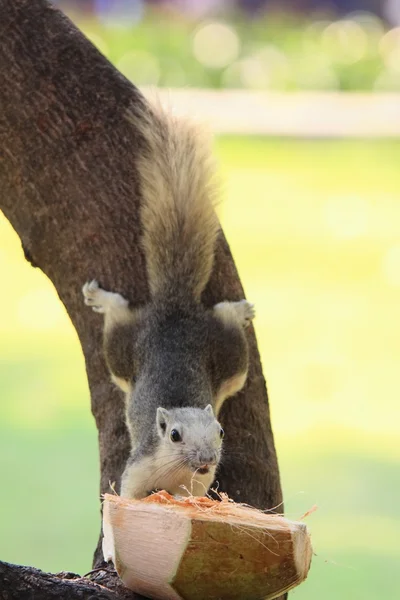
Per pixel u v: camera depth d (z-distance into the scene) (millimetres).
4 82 7496
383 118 36875
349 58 40219
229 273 7641
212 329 7391
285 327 21156
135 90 7664
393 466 15328
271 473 7043
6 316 21984
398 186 30641
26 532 13625
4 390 18000
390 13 53000
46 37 7582
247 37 40781
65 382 18375
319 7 52906
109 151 7395
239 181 30812
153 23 44375
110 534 5586
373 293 22703
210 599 5512
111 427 7359
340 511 14250
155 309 7430
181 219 7594
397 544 13305
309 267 24328
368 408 17578
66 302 7484
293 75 39781
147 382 7242
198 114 8078
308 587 12547
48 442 16078
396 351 19891
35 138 7438
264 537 5410
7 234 27281
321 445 16172
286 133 35438
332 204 28875
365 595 12234
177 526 5398
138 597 5797
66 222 7367
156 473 6902
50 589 5617
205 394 7199
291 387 18375
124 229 7324
